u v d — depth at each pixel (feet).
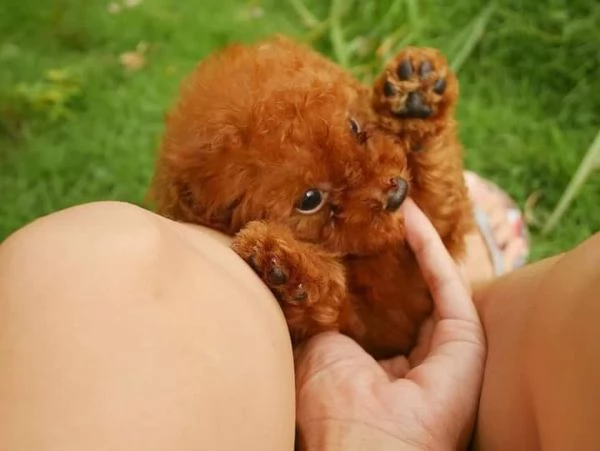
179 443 0.71
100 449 0.67
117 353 0.72
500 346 1.06
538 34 2.04
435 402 1.02
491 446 1.01
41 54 2.22
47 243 0.78
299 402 1.03
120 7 2.30
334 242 1.04
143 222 0.85
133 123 2.04
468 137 1.93
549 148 1.90
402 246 1.11
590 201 1.82
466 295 1.12
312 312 1.04
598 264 0.91
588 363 0.83
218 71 1.04
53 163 1.98
